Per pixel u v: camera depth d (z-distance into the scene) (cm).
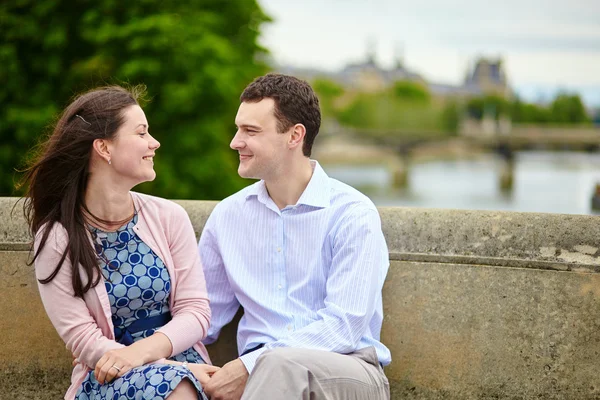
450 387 262
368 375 223
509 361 257
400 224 267
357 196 247
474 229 261
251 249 253
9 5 1288
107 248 231
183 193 1253
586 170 7756
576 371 253
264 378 206
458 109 8681
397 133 7994
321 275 246
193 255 243
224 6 1504
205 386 224
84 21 1263
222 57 1300
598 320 250
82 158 224
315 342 228
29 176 229
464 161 8281
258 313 251
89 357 221
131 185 230
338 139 8012
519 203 6538
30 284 273
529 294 255
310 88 250
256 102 244
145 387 205
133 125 226
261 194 254
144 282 231
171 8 1361
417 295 263
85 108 225
